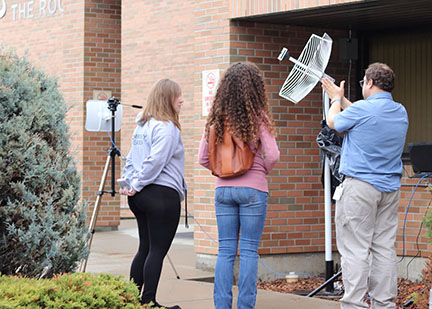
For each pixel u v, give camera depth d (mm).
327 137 7711
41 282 4480
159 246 5977
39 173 4996
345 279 5777
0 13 16797
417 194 8266
